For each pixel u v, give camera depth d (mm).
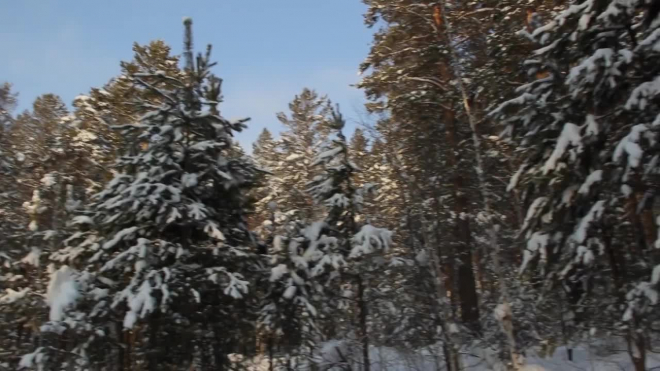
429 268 14453
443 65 18000
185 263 11633
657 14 10094
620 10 9906
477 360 14914
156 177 12008
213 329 12359
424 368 15250
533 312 15711
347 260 14891
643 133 9016
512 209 18500
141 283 10812
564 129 10352
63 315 11078
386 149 14703
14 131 26844
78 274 11750
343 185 16188
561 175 10664
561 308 14219
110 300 11398
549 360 14414
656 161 9117
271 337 15016
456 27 15609
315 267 14367
